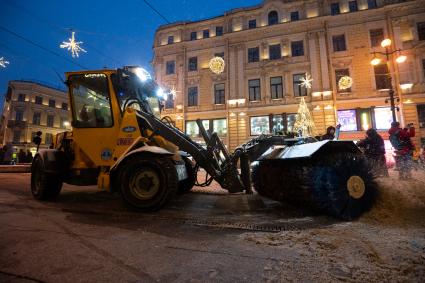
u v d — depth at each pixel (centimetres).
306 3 2116
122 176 386
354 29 1998
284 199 434
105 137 437
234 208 414
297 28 2114
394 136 641
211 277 181
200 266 199
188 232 288
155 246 243
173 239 263
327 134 639
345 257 210
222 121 2242
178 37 2470
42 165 466
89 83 461
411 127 641
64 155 475
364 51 1959
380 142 629
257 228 296
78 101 463
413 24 1898
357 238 254
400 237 253
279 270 189
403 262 197
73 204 445
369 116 1897
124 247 241
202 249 235
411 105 1828
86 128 447
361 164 344
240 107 2170
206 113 2267
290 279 176
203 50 2355
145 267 198
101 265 202
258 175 536
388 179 583
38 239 263
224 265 200
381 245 232
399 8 1919
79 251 231
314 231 279
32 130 3928
